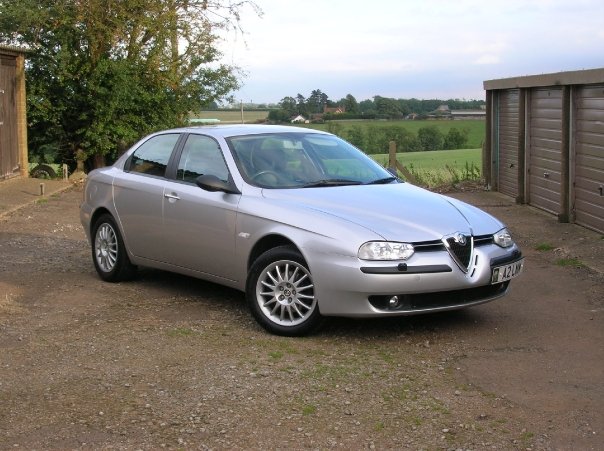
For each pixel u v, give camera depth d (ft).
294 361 18.62
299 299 20.52
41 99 66.03
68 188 58.95
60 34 64.44
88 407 15.80
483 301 20.94
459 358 19.04
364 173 24.44
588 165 38.45
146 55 68.08
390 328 21.56
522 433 14.66
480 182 60.03
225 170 23.26
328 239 19.72
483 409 15.81
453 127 122.21
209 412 15.55
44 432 14.61
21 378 17.49
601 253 31.71
